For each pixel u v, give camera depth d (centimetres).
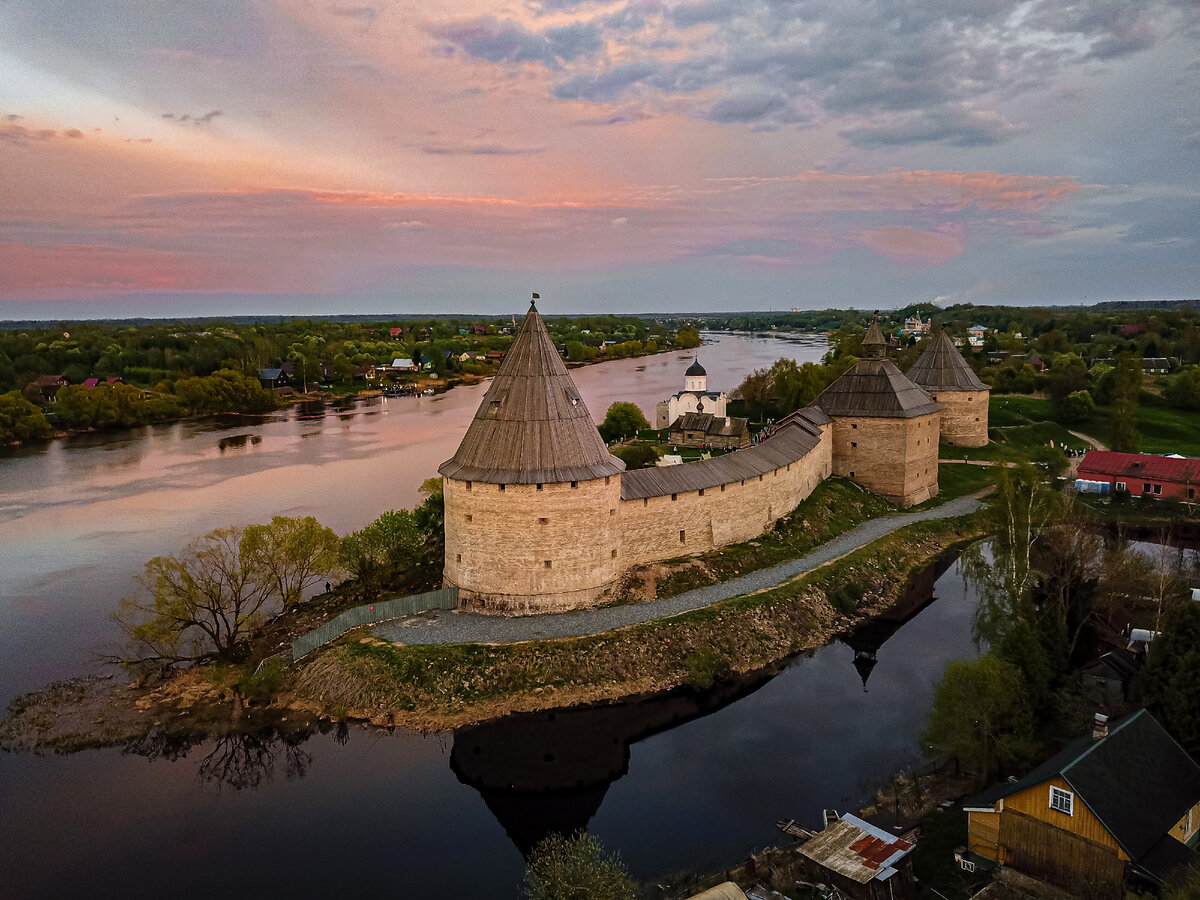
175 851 3319
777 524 6869
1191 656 3478
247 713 4359
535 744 4097
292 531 5422
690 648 4819
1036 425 11188
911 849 3014
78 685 4706
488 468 4994
